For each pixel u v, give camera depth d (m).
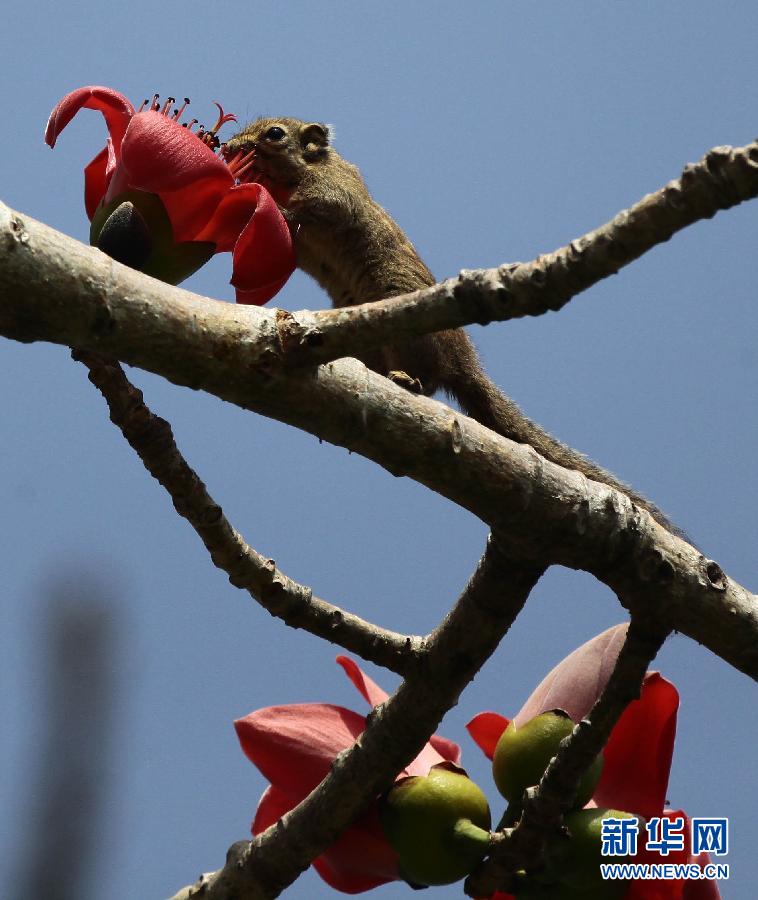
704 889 4.25
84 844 4.06
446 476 4.24
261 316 4.21
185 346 4.20
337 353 4.20
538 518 4.25
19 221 4.17
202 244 4.26
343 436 4.23
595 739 4.23
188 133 4.24
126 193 4.25
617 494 4.26
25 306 4.17
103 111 4.26
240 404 4.21
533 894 4.25
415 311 4.19
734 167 4.14
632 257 4.16
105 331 4.19
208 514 4.26
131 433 4.25
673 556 4.26
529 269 4.17
